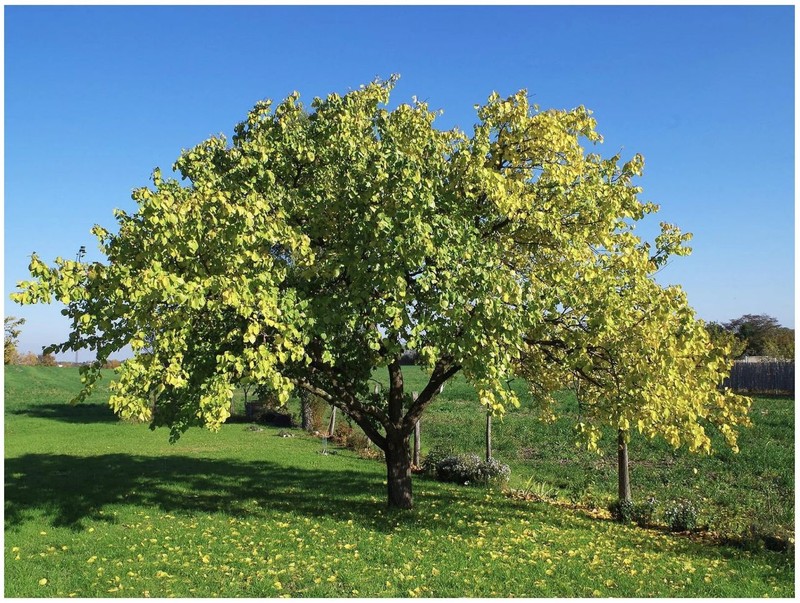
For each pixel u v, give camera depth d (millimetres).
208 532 10211
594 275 8977
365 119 10953
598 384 10188
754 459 17938
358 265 8531
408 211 8266
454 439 23281
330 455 20328
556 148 9602
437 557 9023
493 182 8797
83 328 8203
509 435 23719
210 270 8094
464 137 10773
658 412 9164
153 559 8742
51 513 11578
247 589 7594
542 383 12023
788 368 38062
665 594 7801
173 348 7988
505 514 12133
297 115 11047
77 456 19969
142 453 20641
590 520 12156
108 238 8203
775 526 10992
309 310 8992
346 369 12094
